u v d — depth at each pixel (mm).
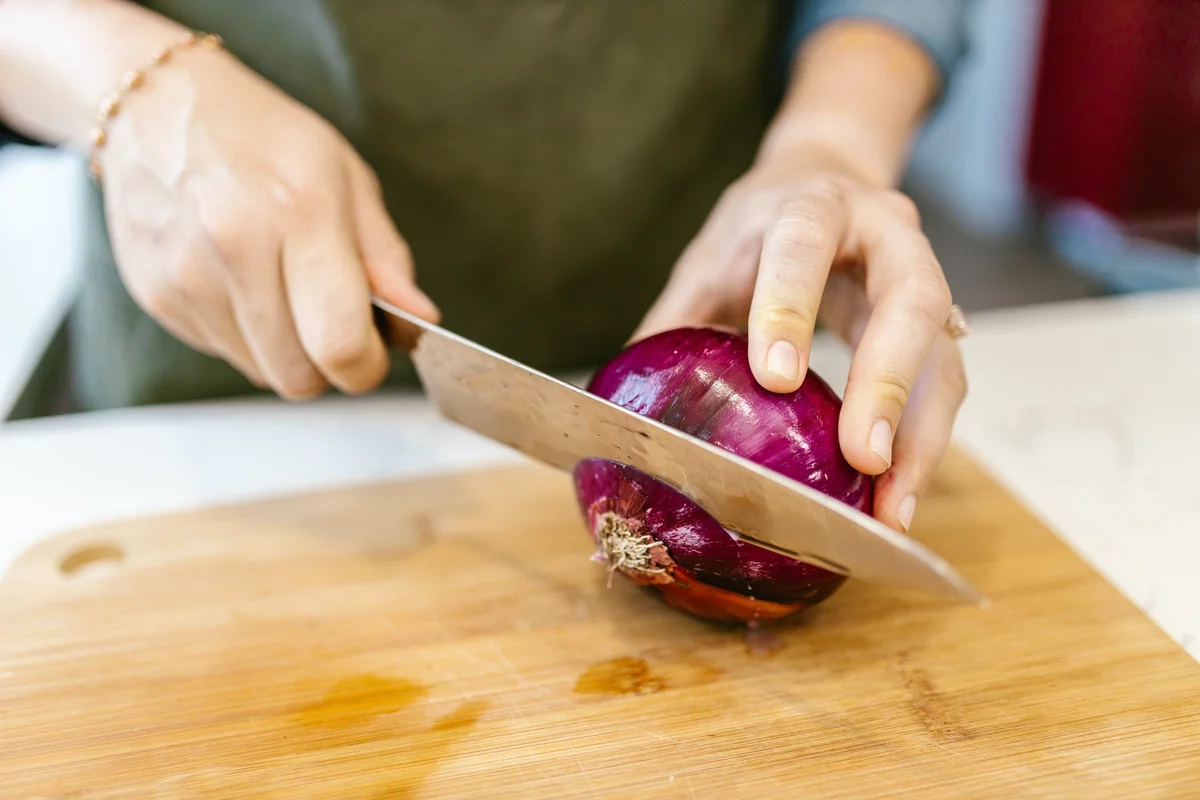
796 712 346
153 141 396
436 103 489
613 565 364
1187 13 775
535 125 502
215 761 335
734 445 339
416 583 396
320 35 472
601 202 521
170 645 372
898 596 387
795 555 330
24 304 732
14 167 849
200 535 417
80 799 324
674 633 375
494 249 525
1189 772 325
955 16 505
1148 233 835
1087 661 359
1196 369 524
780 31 542
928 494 432
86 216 489
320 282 374
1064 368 528
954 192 1096
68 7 426
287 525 423
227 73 412
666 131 514
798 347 335
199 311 402
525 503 436
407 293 395
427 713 348
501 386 362
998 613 378
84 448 477
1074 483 452
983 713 344
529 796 324
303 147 393
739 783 326
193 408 513
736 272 398
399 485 446
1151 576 405
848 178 413
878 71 493
